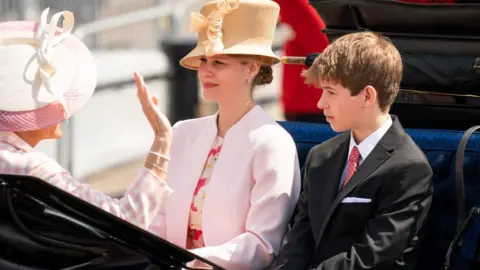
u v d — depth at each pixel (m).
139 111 30.95
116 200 12.38
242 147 13.99
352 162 13.27
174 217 14.34
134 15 30.98
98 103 30.08
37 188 10.79
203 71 14.21
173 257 11.10
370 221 12.84
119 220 10.84
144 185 12.38
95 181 26.98
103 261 11.27
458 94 14.41
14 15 30.08
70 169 27.19
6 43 12.41
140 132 30.58
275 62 14.47
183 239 14.29
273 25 14.27
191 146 14.55
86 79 12.75
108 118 30.11
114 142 29.42
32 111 12.27
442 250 13.32
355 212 12.95
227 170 13.98
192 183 14.27
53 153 27.02
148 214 12.38
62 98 12.27
